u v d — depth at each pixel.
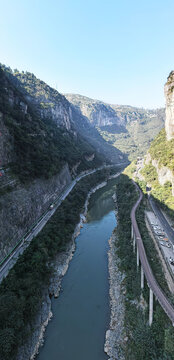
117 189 91.94
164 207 51.59
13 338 20.88
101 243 50.53
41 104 115.56
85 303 31.33
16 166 43.53
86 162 123.75
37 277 31.00
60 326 27.30
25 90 117.12
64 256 42.31
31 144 54.72
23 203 40.50
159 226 44.56
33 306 26.16
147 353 20.77
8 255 31.89
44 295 30.88
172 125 69.31
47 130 86.75
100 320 28.27
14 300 23.77
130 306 28.25
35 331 25.19
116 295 32.16
